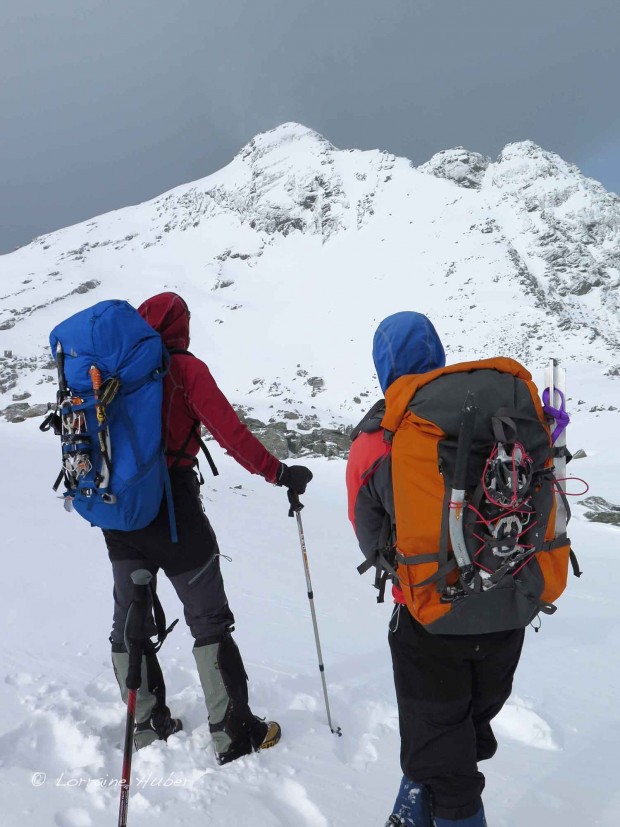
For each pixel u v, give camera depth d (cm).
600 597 739
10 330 7681
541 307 7262
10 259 13350
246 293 10106
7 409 3834
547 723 333
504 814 261
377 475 219
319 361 7231
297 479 304
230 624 300
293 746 299
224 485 1720
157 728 303
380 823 249
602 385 5203
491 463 202
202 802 256
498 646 223
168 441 286
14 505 975
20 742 292
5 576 568
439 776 221
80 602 509
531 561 211
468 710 225
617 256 8638
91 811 250
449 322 7388
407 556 208
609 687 405
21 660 384
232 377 7125
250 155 14250
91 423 263
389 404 218
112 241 13300
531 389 219
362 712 341
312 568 802
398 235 10144
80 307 9200
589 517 1638
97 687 352
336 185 12106
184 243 12631
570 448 3384
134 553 293
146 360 269
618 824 256
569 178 10181
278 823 247
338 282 9412
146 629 303
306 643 466
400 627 228
